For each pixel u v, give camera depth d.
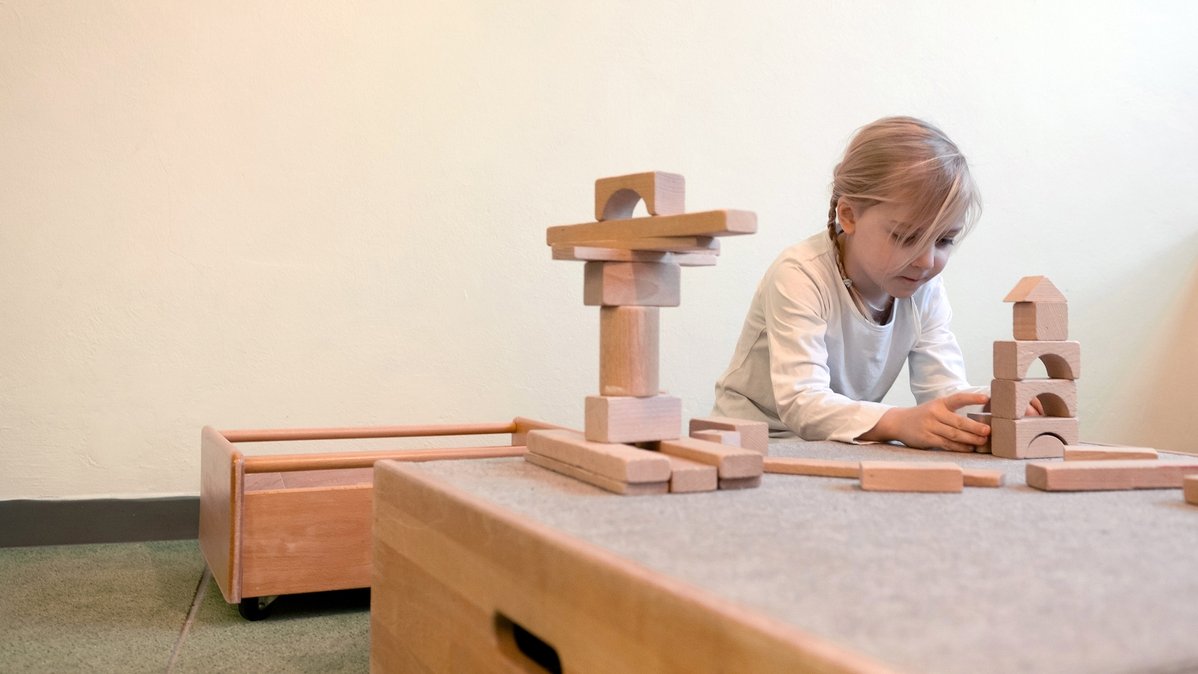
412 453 1.16
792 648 0.34
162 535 1.63
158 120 1.62
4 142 1.55
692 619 0.39
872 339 1.34
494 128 1.80
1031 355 0.94
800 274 1.28
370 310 1.74
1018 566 0.46
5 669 0.98
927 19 2.11
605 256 0.74
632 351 0.75
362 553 1.17
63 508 1.59
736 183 1.96
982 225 2.18
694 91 1.93
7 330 1.56
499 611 0.56
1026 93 2.20
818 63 2.02
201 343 1.65
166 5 1.61
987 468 0.85
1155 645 0.34
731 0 1.95
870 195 1.22
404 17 1.74
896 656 0.33
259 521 1.13
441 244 1.77
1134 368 2.33
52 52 1.56
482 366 1.81
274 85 1.67
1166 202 2.34
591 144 1.86
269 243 1.68
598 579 0.46
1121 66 2.29
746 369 1.49
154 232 1.62
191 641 1.08
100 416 1.60
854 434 1.07
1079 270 2.27
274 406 1.69
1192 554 0.49
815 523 0.57
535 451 0.81
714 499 0.65
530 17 1.82
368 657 1.04
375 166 1.73
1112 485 0.73
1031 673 0.31
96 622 1.15
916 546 0.51
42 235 1.57
